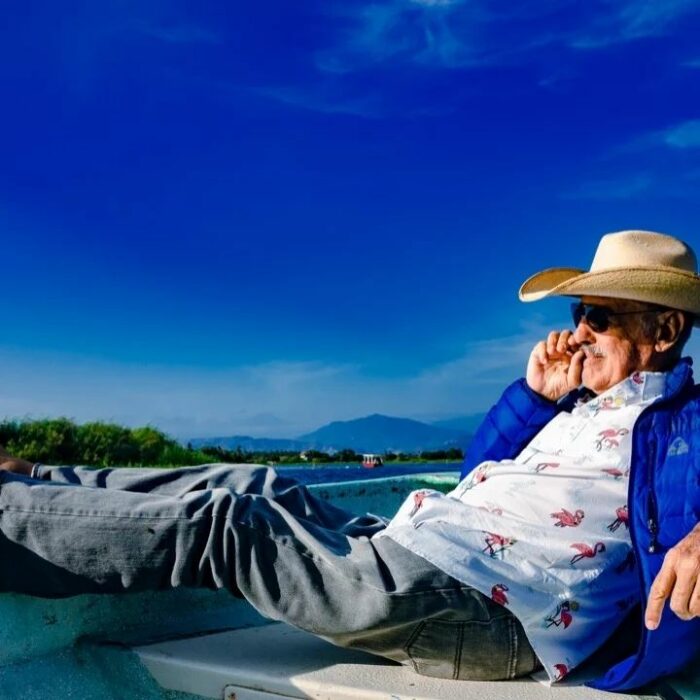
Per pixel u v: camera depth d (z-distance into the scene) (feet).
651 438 4.89
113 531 5.00
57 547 5.04
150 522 5.01
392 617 4.79
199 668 5.21
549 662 4.90
